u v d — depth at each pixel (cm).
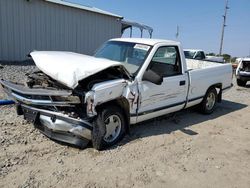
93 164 394
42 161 389
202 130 586
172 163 421
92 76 432
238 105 861
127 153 439
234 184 379
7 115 557
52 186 333
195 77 615
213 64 780
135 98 471
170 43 554
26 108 446
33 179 344
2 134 461
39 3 1476
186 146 491
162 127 580
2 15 1348
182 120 644
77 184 342
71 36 1656
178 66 577
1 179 337
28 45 1471
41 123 436
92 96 399
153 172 389
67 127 410
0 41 1362
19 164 375
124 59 530
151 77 466
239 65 1297
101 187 342
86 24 1723
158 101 524
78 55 502
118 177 367
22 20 1424
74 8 1634
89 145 452
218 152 479
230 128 618
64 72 400
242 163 445
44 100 407
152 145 479
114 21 1891
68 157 408
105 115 434
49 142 450
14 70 1141
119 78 455
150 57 502
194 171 404
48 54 489
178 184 365
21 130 485
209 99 704
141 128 561
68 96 386
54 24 1561
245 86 1312
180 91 576
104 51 578
